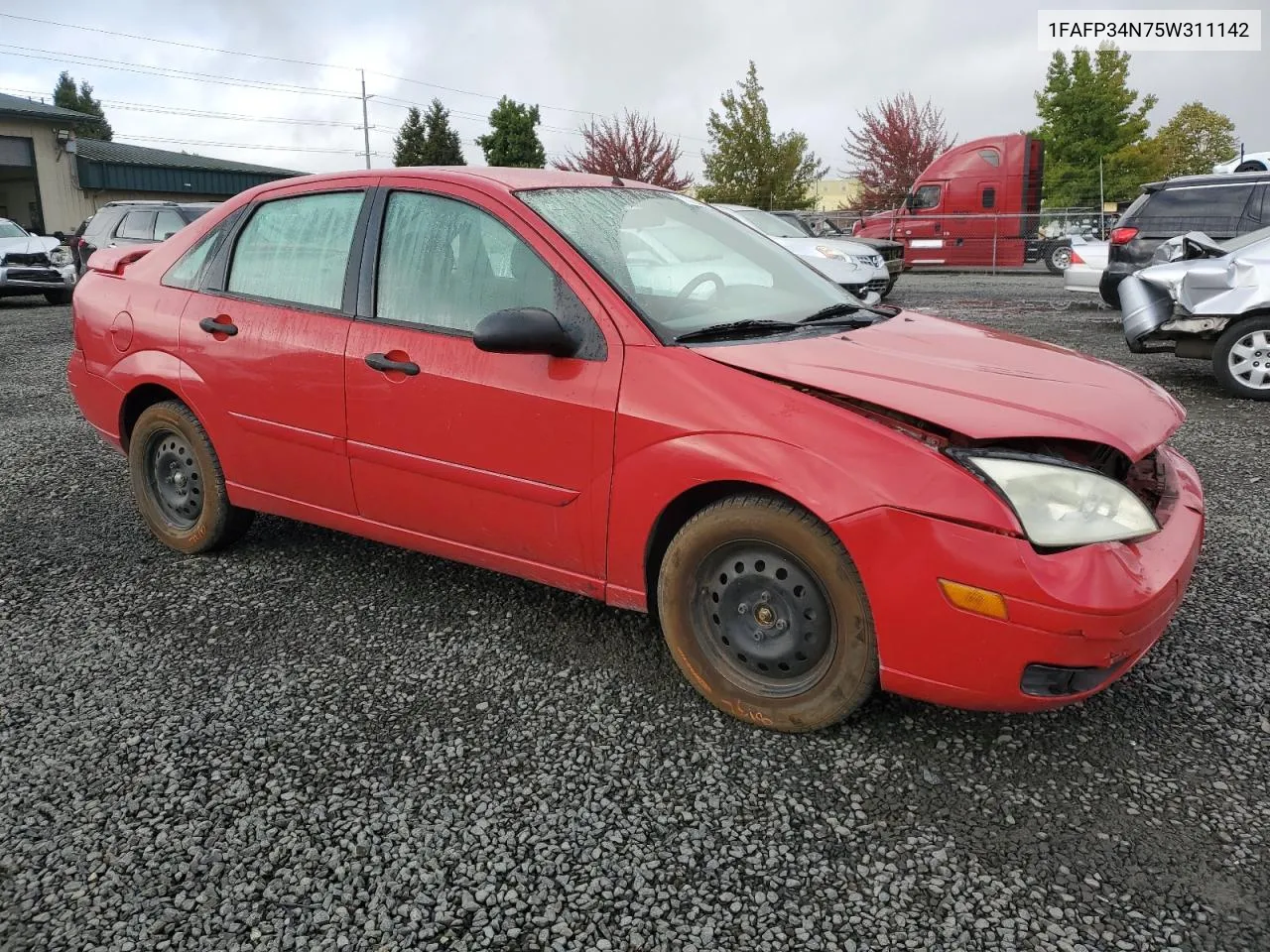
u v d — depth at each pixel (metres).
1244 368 7.60
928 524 2.43
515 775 2.63
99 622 3.58
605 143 40.03
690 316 3.10
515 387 3.07
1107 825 2.41
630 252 3.26
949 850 2.33
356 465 3.53
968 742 2.76
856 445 2.54
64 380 8.95
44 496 5.15
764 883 2.23
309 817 2.46
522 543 3.20
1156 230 11.15
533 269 3.14
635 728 2.86
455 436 3.22
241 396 3.80
